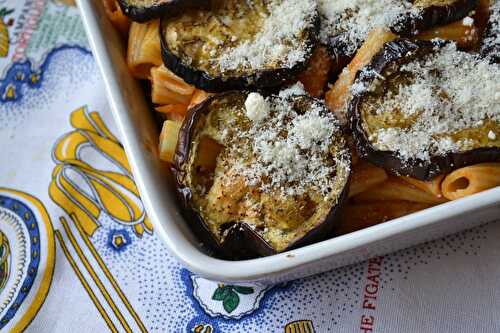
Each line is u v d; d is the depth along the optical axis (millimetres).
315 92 414
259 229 382
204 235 386
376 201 413
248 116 388
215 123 390
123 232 451
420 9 413
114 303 430
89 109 495
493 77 393
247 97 391
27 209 462
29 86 506
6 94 503
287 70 398
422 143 381
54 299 433
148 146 409
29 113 497
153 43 424
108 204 461
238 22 414
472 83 391
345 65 423
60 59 515
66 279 439
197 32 411
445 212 367
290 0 417
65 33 524
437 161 380
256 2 418
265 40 406
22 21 530
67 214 458
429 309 416
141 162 389
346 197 383
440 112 387
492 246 428
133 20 419
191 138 384
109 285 435
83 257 444
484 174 382
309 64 413
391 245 388
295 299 423
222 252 390
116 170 472
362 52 408
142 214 456
